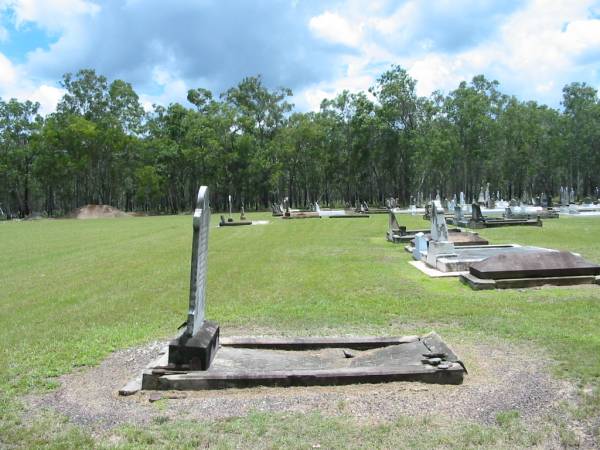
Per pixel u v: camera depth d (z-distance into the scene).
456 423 4.46
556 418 4.50
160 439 4.26
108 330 8.06
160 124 76.44
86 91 67.31
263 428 4.41
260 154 69.94
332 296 10.38
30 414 4.86
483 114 64.88
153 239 25.58
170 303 10.12
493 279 10.89
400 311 8.97
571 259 11.14
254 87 74.38
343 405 4.88
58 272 14.82
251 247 20.50
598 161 74.38
